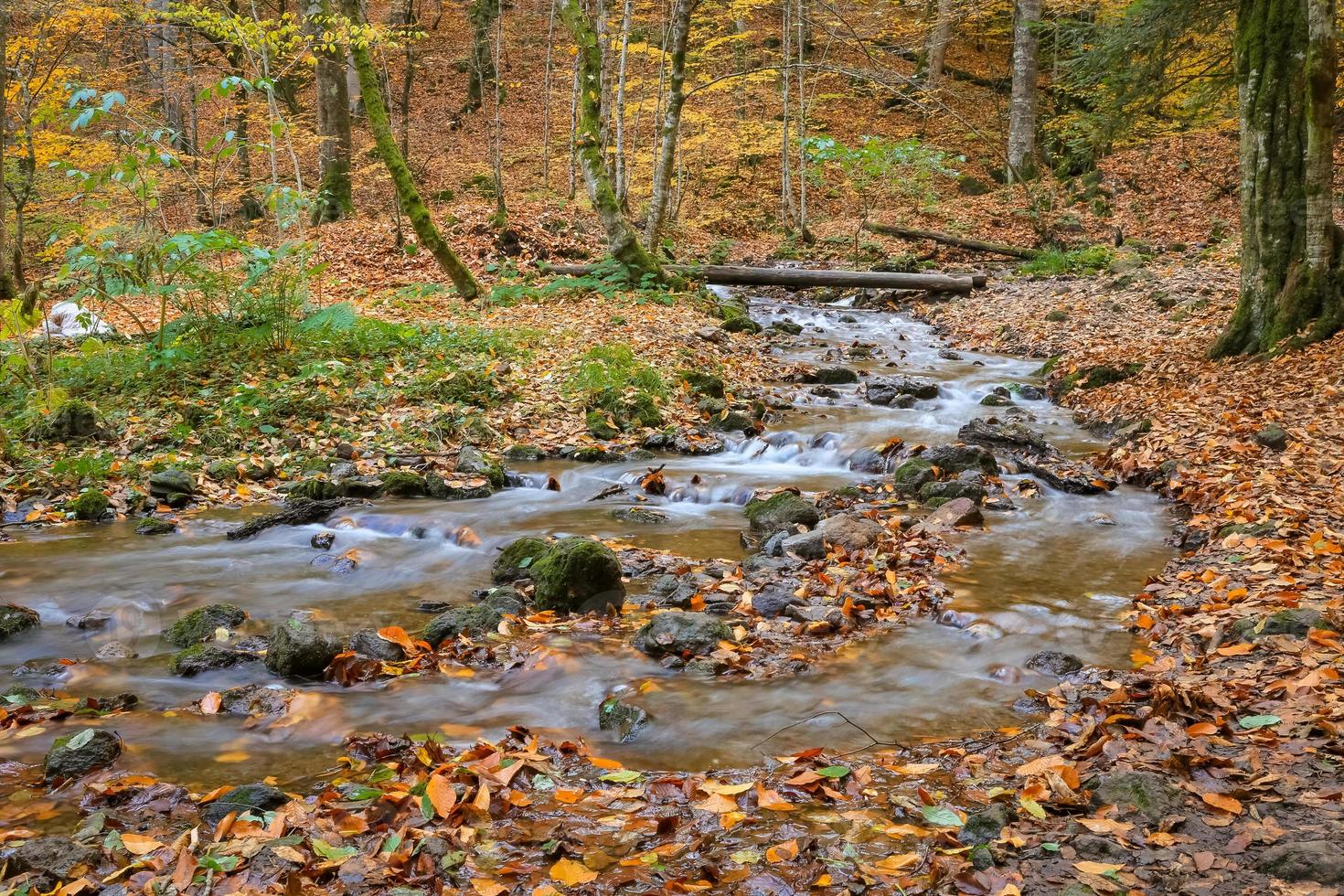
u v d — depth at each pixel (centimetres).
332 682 396
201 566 546
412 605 488
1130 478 721
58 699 379
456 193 2250
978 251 2050
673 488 718
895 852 264
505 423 860
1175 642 418
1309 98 942
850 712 364
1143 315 1333
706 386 989
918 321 1565
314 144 2008
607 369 946
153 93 2255
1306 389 837
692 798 296
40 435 759
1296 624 399
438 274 1574
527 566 517
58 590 505
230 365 907
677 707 368
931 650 423
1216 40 1307
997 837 264
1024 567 535
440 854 259
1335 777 282
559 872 253
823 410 978
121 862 256
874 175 2217
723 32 2856
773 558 536
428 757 315
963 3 2784
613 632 445
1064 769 296
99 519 642
